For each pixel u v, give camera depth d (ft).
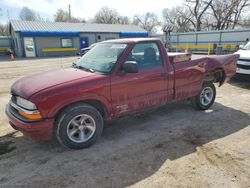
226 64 17.99
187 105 18.92
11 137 13.30
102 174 9.60
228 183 8.82
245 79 25.27
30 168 10.12
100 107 12.34
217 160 10.50
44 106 10.18
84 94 11.03
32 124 10.18
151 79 13.42
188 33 97.66
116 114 12.59
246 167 9.87
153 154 11.18
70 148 11.57
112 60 12.58
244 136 13.00
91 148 11.89
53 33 84.69
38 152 11.53
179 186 8.74
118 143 12.42
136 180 9.17
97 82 11.41
